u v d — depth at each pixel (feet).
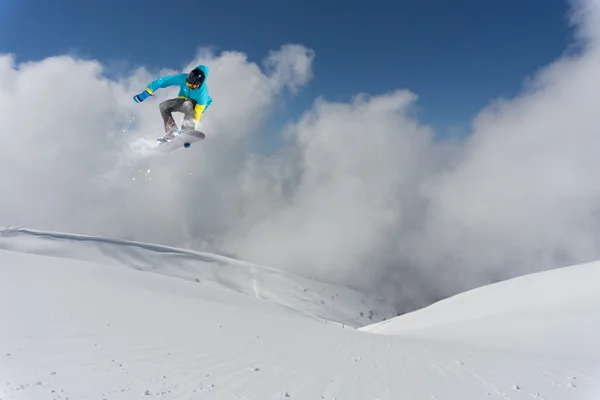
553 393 17.57
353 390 17.20
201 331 35.22
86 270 82.48
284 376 19.35
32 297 39.01
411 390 17.63
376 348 35.73
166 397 14.34
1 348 20.02
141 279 93.91
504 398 16.56
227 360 22.72
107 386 15.26
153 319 38.01
